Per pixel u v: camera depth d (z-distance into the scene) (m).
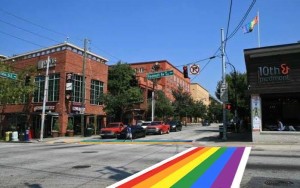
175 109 69.62
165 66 82.56
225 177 10.70
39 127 45.53
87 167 13.73
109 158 16.56
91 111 47.84
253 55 24.47
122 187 9.78
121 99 46.72
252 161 13.86
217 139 29.38
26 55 48.41
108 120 52.97
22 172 12.84
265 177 10.54
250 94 24.64
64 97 42.81
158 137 36.12
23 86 41.66
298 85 23.36
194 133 42.81
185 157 15.99
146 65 84.06
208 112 120.25
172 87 89.88
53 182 10.79
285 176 10.67
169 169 12.56
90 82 48.16
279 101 25.41
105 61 52.81
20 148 24.34
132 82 42.75
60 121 42.25
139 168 13.16
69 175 11.98
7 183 10.76
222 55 29.52
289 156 15.49
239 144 23.27
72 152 20.06
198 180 10.37
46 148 23.78
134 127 35.00
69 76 42.62
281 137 23.50
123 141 30.61
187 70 31.45
